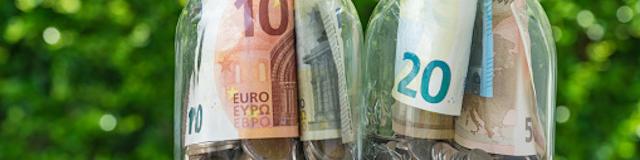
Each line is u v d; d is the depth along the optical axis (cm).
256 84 144
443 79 145
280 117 144
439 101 145
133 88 625
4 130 627
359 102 151
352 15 152
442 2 145
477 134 147
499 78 147
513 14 148
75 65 620
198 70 147
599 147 621
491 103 147
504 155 147
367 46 154
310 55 146
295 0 147
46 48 620
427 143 146
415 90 146
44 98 628
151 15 616
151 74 625
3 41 634
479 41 147
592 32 631
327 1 148
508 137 147
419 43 146
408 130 147
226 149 144
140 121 632
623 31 636
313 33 146
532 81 149
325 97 146
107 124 628
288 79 145
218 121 144
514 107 147
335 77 146
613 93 637
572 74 619
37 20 618
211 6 147
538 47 151
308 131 145
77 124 622
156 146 623
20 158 625
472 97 147
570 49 621
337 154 146
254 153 143
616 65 636
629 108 637
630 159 627
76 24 622
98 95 627
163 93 628
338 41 147
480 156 146
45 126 624
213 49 145
